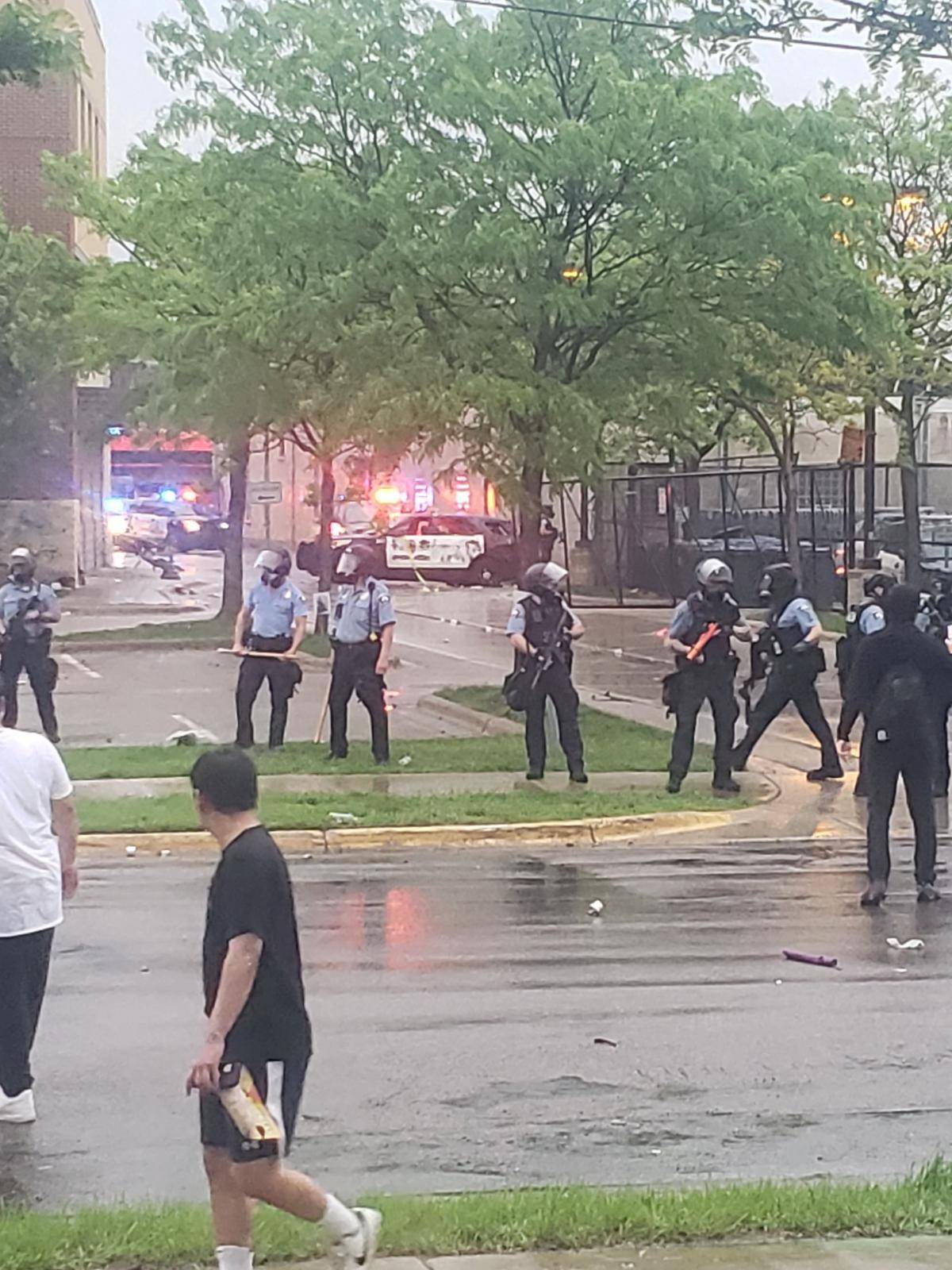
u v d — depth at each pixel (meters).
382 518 44.75
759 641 17.34
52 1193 6.27
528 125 18.36
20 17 20.06
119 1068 7.78
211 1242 5.36
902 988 9.39
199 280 26.91
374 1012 8.77
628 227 18.53
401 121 18.92
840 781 17.23
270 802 14.88
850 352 22.44
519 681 16.53
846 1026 8.60
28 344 35.62
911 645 11.66
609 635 32.97
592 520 45.03
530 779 16.64
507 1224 5.59
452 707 21.83
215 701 23.28
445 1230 5.54
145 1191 6.29
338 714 17.44
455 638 32.81
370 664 17.23
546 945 10.35
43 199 41.12
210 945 5.04
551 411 18.42
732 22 7.99
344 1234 4.99
